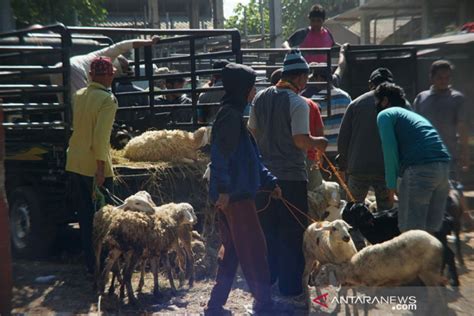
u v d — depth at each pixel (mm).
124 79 9586
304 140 5918
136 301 6133
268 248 6254
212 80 9805
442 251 5332
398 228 6062
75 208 7125
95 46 10508
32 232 7758
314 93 9664
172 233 6355
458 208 6195
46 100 9625
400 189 5891
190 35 8695
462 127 6125
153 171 7344
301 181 6125
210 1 31719
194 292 6559
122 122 9648
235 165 5477
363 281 5543
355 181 7215
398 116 5891
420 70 7777
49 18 18188
